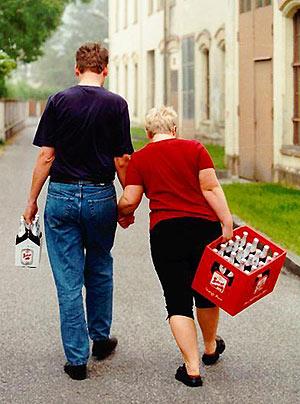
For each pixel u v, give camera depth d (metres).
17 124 59.62
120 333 10.55
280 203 21.56
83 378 8.88
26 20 46.56
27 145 46.09
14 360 9.47
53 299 12.26
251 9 27.22
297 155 24.47
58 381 8.81
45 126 8.91
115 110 8.95
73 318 8.84
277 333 10.60
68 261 8.95
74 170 8.93
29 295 12.49
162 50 52.69
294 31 24.94
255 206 21.02
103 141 8.97
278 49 25.39
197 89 43.38
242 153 28.55
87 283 9.41
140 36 59.72
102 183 9.01
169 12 49.12
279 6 24.97
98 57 9.09
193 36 43.84
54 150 8.98
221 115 40.31
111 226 9.16
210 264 8.36
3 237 17.36
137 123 61.72
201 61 42.97
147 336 10.42
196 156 8.77
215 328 9.20
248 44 27.59
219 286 8.36
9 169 32.25
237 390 8.57
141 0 59.06
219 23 39.62
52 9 47.06
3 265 14.66
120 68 68.19
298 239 16.33
